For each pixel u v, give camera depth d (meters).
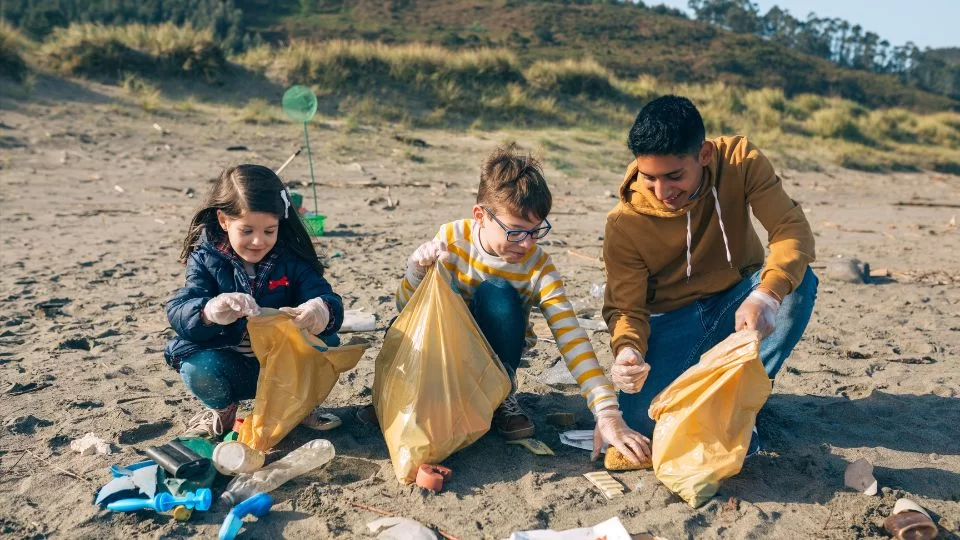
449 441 2.97
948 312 5.89
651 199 3.17
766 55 69.06
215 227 3.11
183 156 12.76
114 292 5.77
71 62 17.33
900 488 2.95
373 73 20.12
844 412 3.66
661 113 2.89
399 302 3.35
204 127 14.77
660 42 67.69
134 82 17.25
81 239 7.79
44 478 2.90
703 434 2.89
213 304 2.83
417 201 11.22
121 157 12.33
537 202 2.94
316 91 18.77
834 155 20.83
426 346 3.00
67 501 2.75
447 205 11.05
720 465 2.83
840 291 6.54
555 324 3.22
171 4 61.47
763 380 2.90
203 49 18.67
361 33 62.53
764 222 3.17
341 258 7.22
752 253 3.41
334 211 10.21
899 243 9.71
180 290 3.06
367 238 8.35
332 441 3.25
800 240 3.04
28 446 3.17
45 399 3.64
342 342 4.64
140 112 15.13
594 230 9.61
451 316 3.04
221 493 2.84
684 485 2.82
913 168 21.61
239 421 3.17
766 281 2.94
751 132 22.11
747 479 3.01
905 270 7.63
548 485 2.94
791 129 24.23
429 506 2.77
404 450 2.91
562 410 3.71
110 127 13.84
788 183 17.23
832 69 74.38
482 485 2.94
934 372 4.34
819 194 16.09
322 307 3.00
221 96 18.05
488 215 3.03
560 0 79.44
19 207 9.20
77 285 5.93
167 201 10.08
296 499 2.80
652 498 2.86
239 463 2.85
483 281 3.26
